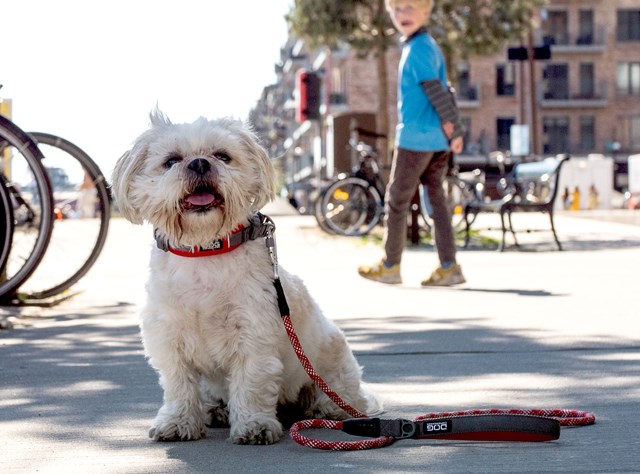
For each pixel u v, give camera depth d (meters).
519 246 13.05
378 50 24.47
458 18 25.78
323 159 48.44
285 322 3.64
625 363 5.20
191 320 3.60
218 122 3.78
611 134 62.47
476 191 19.03
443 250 9.00
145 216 3.63
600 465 3.25
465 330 6.41
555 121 62.53
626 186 61.84
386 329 6.50
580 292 8.36
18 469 3.35
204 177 3.48
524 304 7.66
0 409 4.31
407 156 8.92
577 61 62.25
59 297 8.34
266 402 3.68
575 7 62.22
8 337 6.35
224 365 3.69
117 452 3.56
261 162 3.73
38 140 7.96
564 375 4.89
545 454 3.40
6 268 7.60
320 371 3.98
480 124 60.91
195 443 3.69
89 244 10.21
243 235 3.61
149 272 3.68
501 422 3.52
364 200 15.44
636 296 8.03
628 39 62.50
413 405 4.29
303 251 12.93
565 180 33.56
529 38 39.34
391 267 9.16
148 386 4.77
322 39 25.23
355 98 55.84
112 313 7.51
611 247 13.06
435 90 8.71
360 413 3.85
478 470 3.22
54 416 4.16
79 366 5.31
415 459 3.38
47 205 7.33
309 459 3.42
